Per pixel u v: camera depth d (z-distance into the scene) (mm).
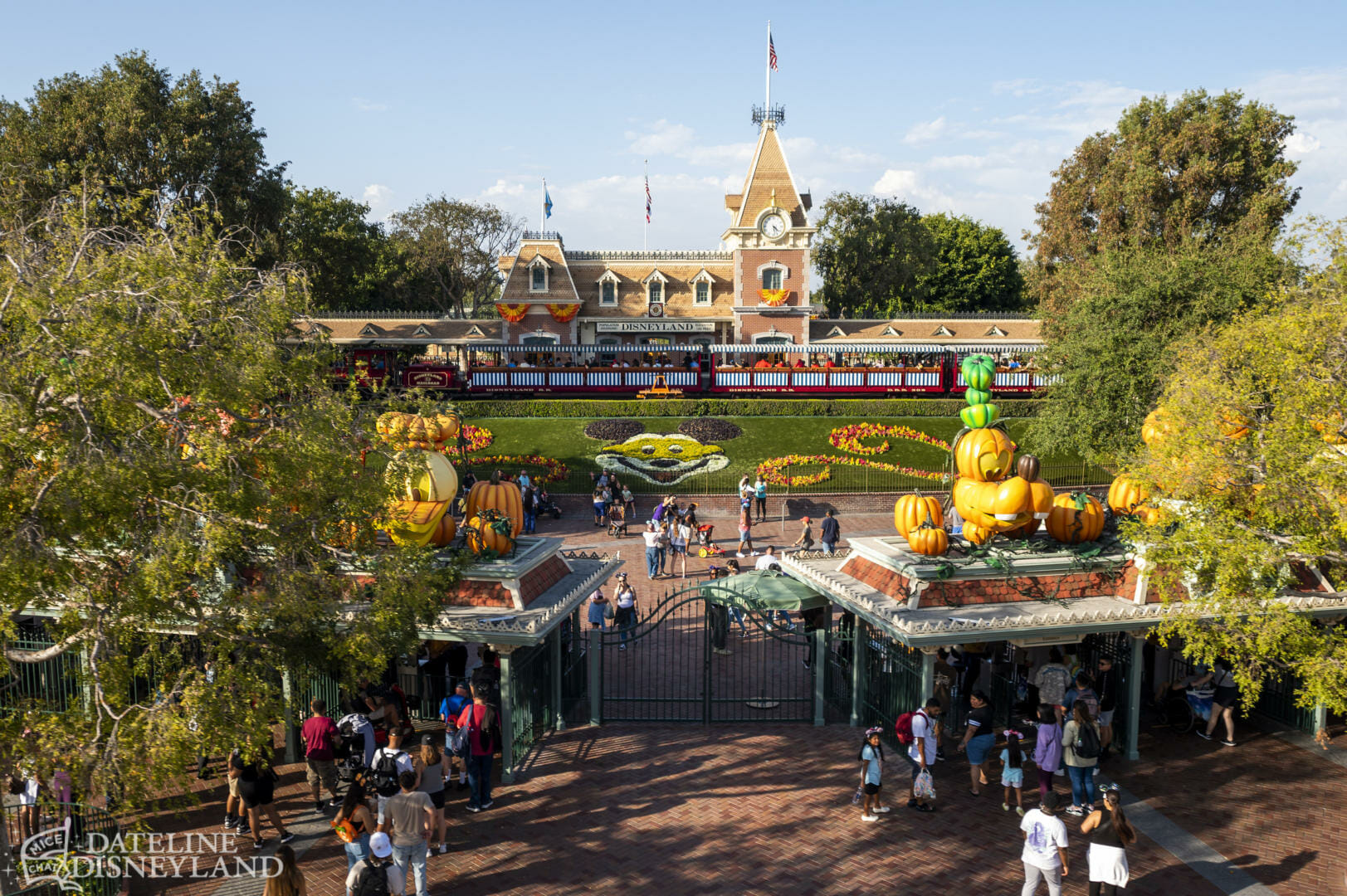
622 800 14961
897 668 17062
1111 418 34562
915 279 77938
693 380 49219
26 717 9711
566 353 57312
